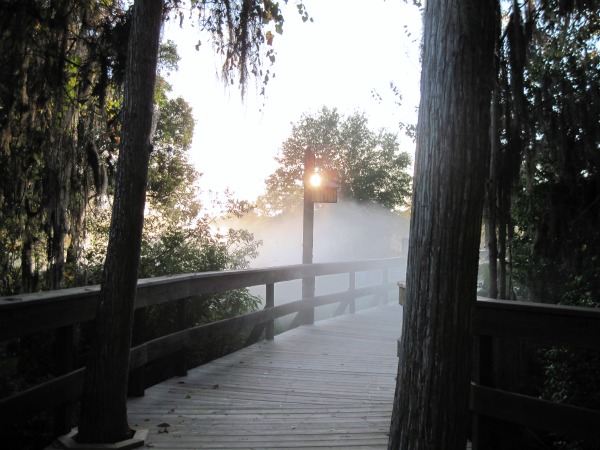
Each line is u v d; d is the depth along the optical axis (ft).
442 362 6.85
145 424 13.28
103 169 22.26
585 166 17.80
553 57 18.83
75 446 11.16
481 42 6.96
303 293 30.68
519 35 17.10
